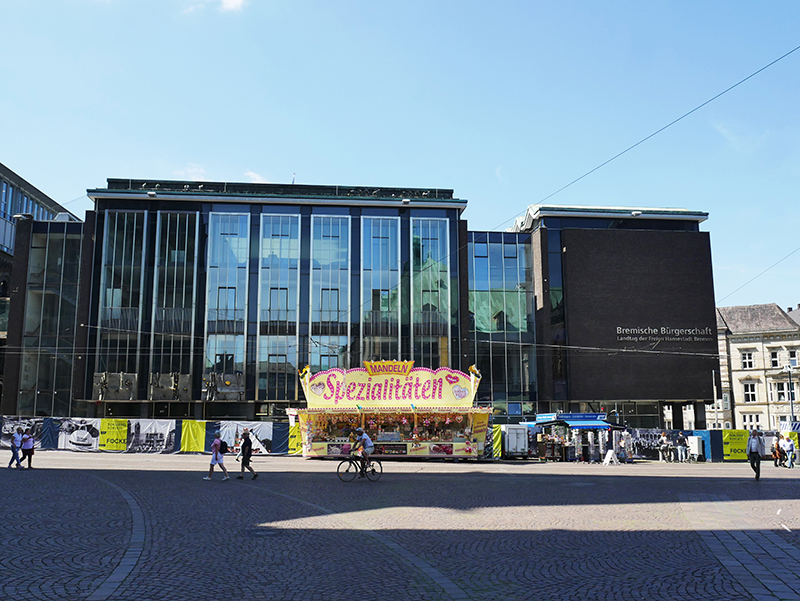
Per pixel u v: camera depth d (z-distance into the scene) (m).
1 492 16.97
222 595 7.48
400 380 37.44
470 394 37.72
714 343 54.00
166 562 9.08
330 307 51.12
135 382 48.25
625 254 54.66
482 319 54.19
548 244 54.75
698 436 40.81
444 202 53.00
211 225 51.25
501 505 16.02
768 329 74.25
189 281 50.28
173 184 54.06
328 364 50.28
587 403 53.78
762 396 73.00
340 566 9.02
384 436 37.12
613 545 10.79
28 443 25.48
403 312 51.72
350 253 52.09
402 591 7.79
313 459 36.22
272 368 49.81
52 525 11.95
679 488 20.83
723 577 8.62
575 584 8.23
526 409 53.19
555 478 25.03
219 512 14.11
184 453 38.44
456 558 9.69
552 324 53.78
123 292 49.81
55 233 51.53
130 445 38.53
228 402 50.09
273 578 8.29
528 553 10.09
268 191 54.72
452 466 32.84
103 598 7.25
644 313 53.91
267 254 51.38
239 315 50.22
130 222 50.81
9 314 49.84
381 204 52.53
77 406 49.50
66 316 50.22
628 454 39.03
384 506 15.62
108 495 16.73
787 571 8.98
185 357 49.22
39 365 49.44
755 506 16.02
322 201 51.91
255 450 38.72
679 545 10.81
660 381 52.97
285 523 12.71
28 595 7.31
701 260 55.22
